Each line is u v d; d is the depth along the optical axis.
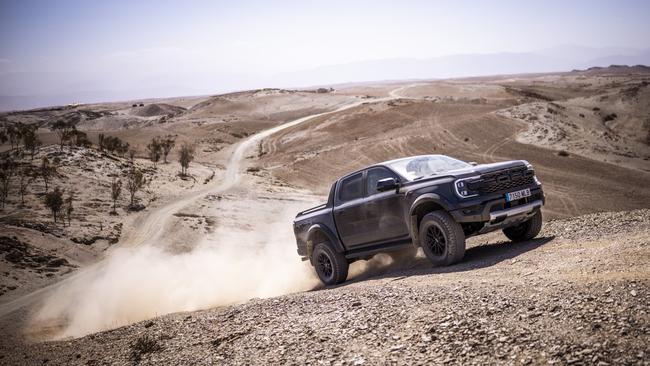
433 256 8.03
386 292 6.38
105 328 14.91
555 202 55.38
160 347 6.48
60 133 95.69
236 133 149.38
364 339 4.94
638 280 4.58
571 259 6.09
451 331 4.57
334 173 82.00
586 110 128.12
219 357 5.50
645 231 6.77
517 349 3.98
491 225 7.67
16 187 55.47
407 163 8.88
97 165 68.12
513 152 80.88
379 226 8.80
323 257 10.02
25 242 36.00
